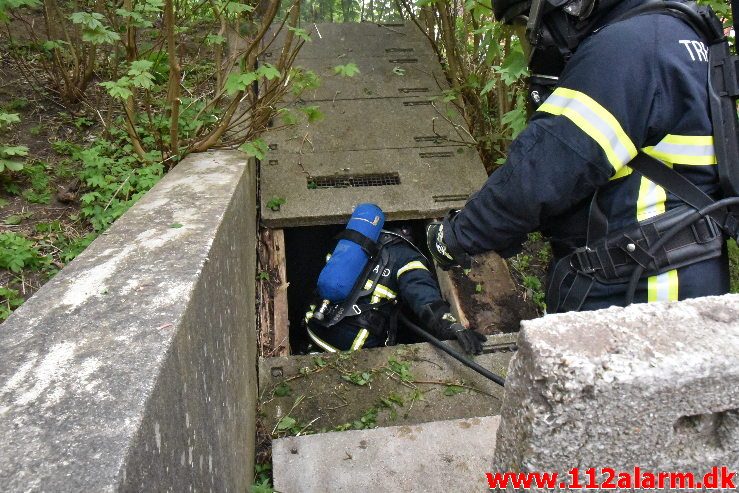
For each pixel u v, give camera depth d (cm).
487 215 161
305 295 402
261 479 220
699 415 93
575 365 82
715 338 88
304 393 251
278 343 293
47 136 343
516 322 304
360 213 314
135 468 83
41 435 83
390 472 209
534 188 148
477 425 225
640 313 93
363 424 239
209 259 157
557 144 144
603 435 88
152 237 170
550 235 178
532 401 86
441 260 186
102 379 96
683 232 150
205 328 144
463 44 434
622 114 140
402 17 488
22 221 278
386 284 309
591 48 147
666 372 83
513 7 175
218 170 271
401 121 397
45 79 386
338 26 467
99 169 303
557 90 151
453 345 274
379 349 270
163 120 347
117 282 136
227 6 288
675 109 144
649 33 143
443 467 210
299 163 367
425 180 361
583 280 162
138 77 256
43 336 111
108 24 367
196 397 126
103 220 275
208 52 451
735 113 149
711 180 150
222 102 387
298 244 388
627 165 151
